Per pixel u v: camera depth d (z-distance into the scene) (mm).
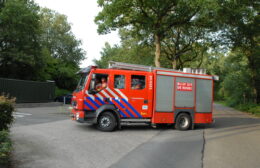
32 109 19359
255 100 30625
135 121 10547
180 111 11398
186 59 31266
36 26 31281
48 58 42031
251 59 29000
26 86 23266
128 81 10422
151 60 30797
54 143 7535
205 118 12016
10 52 28234
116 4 19047
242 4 21172
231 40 26156
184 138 9414
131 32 24797
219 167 5805
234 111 29531
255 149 7895
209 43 26469
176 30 27375
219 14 20156
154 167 5621
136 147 7520
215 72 50281
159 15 20219
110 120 10031
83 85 10023
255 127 13523
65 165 5488
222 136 10164
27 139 7914
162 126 12523
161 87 10953
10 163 5422
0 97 6500
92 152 6715
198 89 11875
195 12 20000
